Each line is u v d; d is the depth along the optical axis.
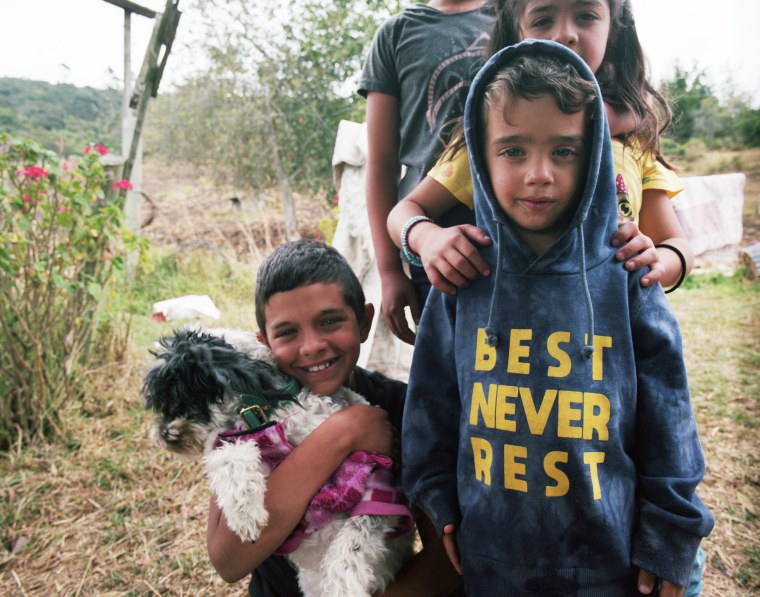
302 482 1.18
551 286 1.10
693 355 5.02
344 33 8.19
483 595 1.12
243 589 2.46
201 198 10.93
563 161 1.06
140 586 2.52
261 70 8.59
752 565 2.45
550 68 1.03
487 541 1.11
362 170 3.25
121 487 3.24
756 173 10.83
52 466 3.41
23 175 3.73
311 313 1.28
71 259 3.88
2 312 3.60
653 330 1.11
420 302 1.63
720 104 11.60
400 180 1.86
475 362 1.15
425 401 1.26
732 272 7.83
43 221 3.82
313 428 1.26
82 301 4.07
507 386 1.10
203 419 1.21
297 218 10.23
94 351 4.47
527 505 1.08
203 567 2.60
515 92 1.03
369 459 1.24
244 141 9.05
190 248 8.11
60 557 2.73
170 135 10.12
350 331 1.33
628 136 1.34
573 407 1.06
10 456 3.48
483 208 1.16
